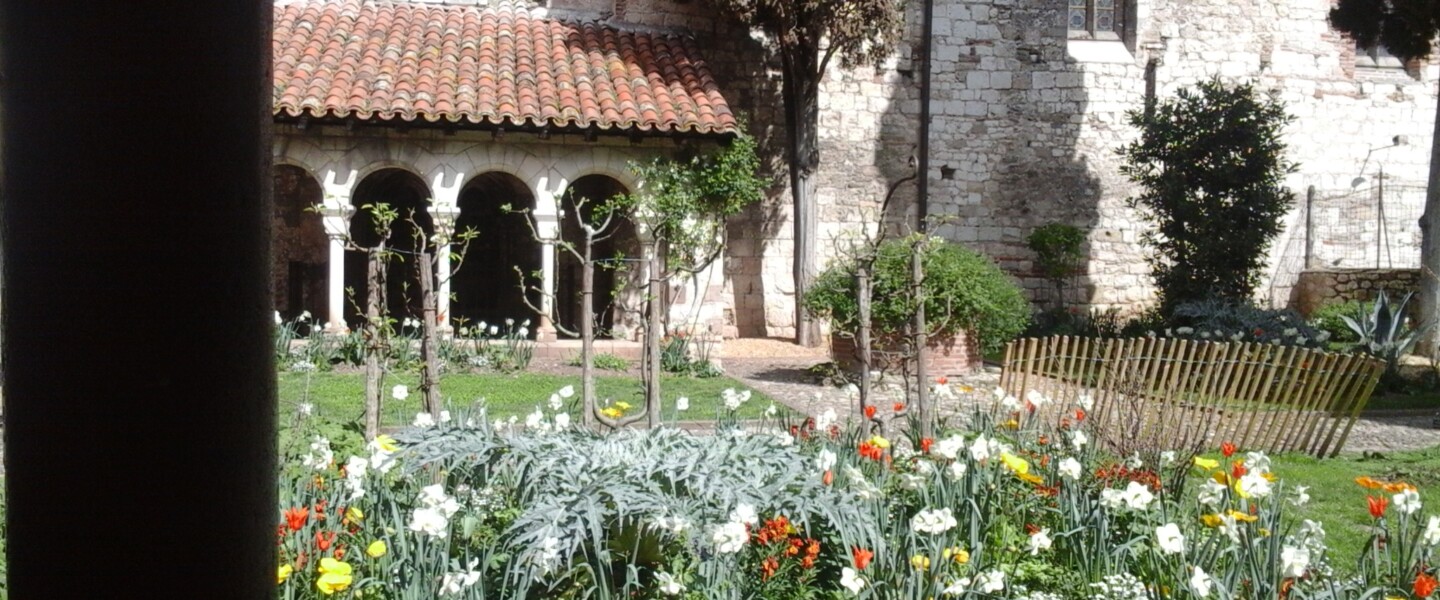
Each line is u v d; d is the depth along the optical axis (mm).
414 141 13547
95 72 1162
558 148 13859
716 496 4234
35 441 1188
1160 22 19125
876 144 18234
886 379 11930
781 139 17594
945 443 4762
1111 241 19031
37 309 1179
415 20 15914
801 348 16469
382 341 7281
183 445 1202
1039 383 9266
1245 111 16234
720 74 17312
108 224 1169
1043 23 18703
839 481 5086
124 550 1194
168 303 1189
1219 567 4492
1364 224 19953
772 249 17625
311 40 14766
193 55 1193
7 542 1251
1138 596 4156
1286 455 8625
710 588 3949
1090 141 18906
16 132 1183
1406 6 14344
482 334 13297
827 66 17922
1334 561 5500
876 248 7594
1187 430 8070
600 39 16000
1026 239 18688
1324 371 8625
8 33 1182
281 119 12945
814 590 4242
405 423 7809
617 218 16031
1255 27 19516
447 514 3873
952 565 4289
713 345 14102
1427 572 4375
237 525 1252
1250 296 16500
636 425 8945
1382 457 8664
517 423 8586
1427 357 14898
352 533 4340
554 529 3918
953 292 12023
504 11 16438
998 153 18625
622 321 15453
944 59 18422
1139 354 8742
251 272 1261
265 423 1294
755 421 9312
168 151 1184
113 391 1176
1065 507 4812
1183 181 16266
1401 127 20219
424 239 9016
